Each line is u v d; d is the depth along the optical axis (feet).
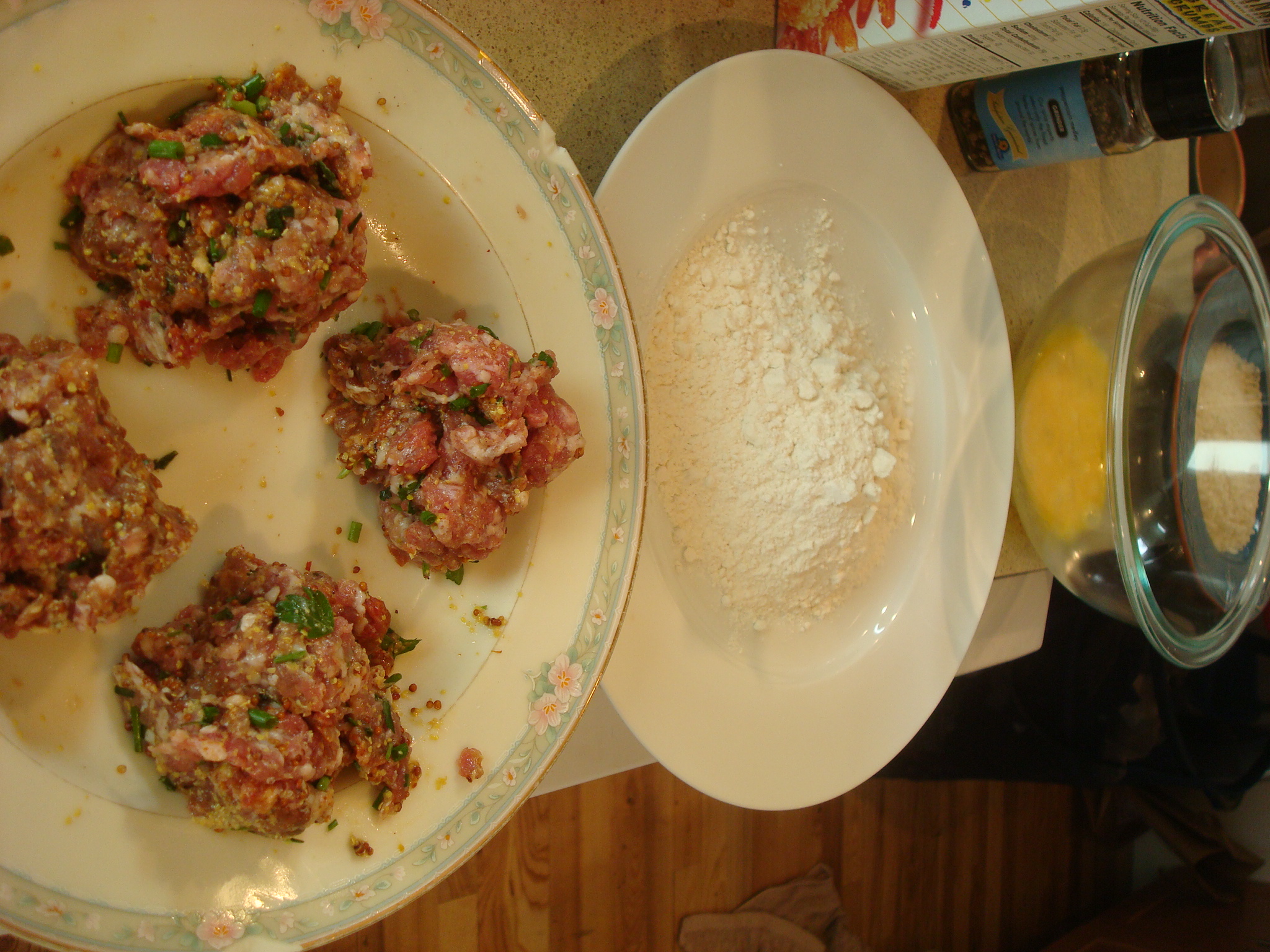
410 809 2.85
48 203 2.28
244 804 2.37
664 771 4.99
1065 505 4.23
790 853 5.62
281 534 2.82
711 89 3.21
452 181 2.82
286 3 2.40
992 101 4.13
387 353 2.83
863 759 3.93
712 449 3.57
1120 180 5.18
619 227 3.18
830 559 3.82
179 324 2.42
